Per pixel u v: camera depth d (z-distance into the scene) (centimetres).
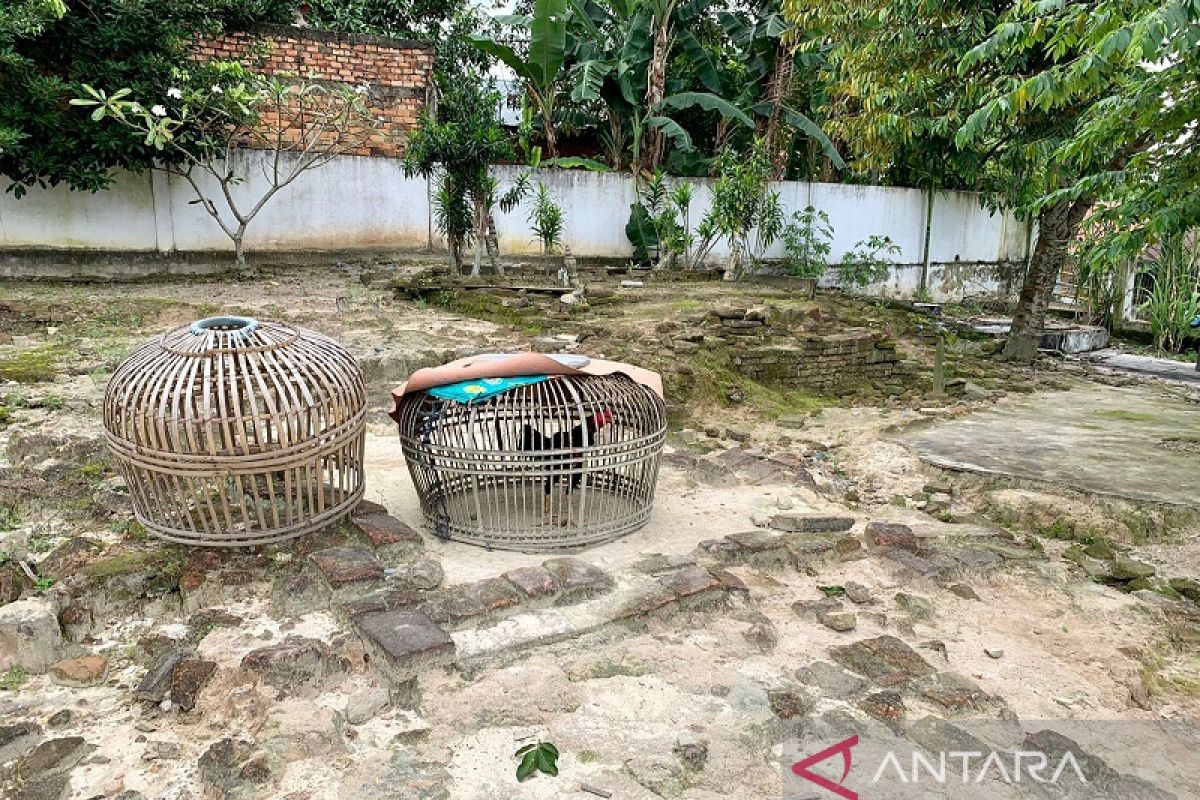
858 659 341
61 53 939
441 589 373
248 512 385
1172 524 538
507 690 306
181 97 917
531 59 1319
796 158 1706
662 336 876
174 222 1088
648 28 1402
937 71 1038
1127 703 340
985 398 909
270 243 1152
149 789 249
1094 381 1070
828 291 1402
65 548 367
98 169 962
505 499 421
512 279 1105
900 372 984
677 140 1382
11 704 285
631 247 1395
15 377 611
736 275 1315
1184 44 417
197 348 370
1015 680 347
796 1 1120
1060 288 1759
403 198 1222
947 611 406
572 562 402
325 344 408
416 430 429
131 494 381
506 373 415
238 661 308
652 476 466
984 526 531
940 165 1245
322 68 1214
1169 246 1312
